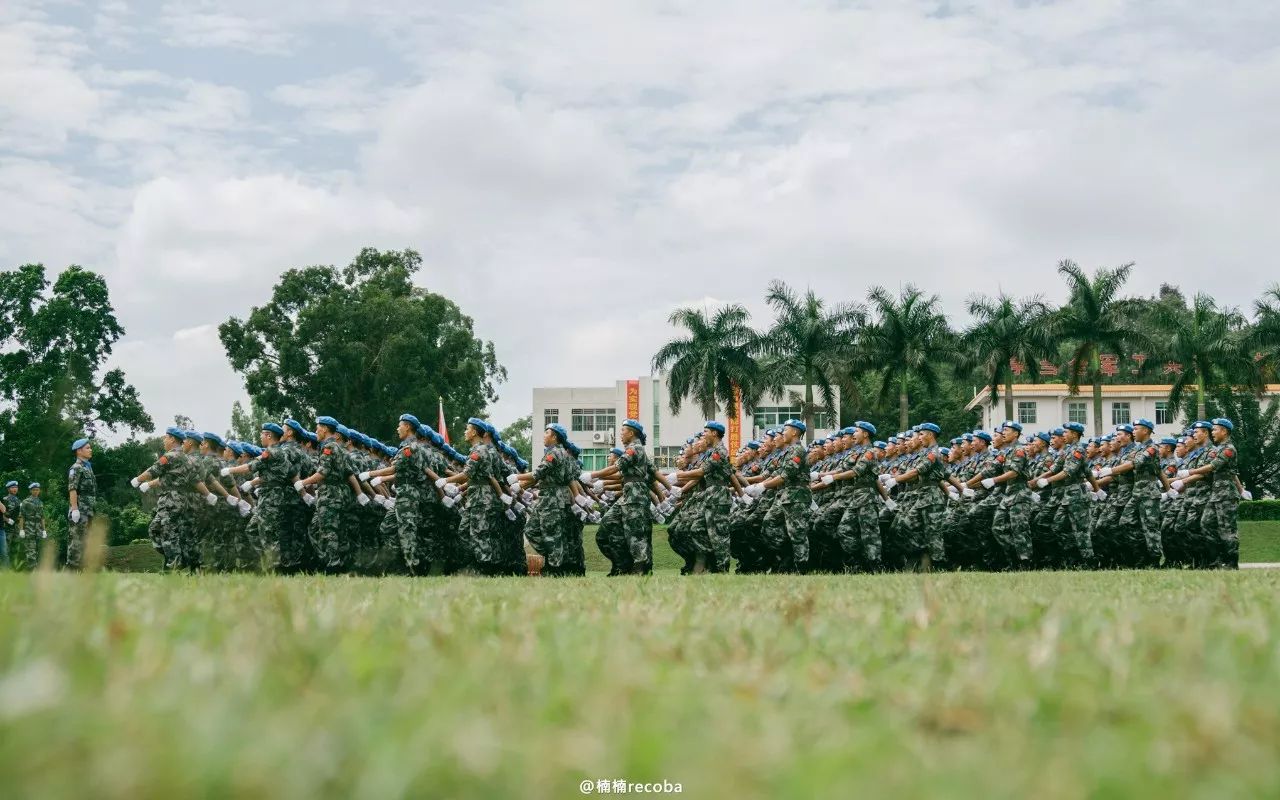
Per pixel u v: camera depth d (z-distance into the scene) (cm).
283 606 491
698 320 5750
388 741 230
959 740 279
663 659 419
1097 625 534
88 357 4991
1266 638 471
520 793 213
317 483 1922
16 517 3044
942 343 5766
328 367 6053
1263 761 239
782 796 214
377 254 6700
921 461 2203
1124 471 2402
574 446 1972
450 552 2016
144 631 423
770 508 2159
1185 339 5603
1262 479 6456
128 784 183
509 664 377
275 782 194
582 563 1981
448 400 6450
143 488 1997
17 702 225
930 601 640
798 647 454
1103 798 218
